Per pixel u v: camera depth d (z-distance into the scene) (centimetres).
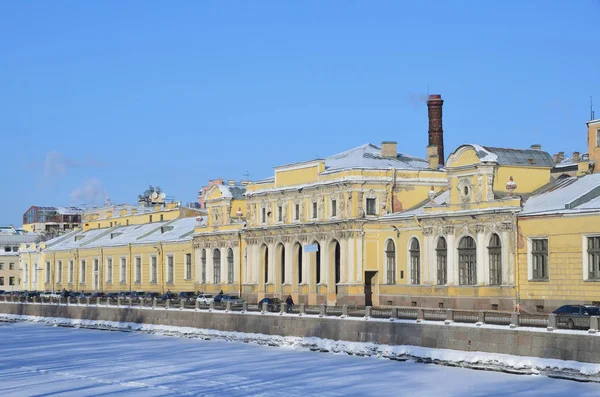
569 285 6944
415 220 8450
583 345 5181
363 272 8956
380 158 9531
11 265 17875
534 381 5297
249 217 10569
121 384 5844
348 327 6938
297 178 9862
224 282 10962
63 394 5528
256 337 7838
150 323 9369
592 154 8275
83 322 10444
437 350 6141
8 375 6359
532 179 8025
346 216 9050
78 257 14375
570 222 6938
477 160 7825
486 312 5944
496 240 7631
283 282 10031
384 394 5228
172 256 12100
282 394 5344
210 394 5416
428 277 8275
